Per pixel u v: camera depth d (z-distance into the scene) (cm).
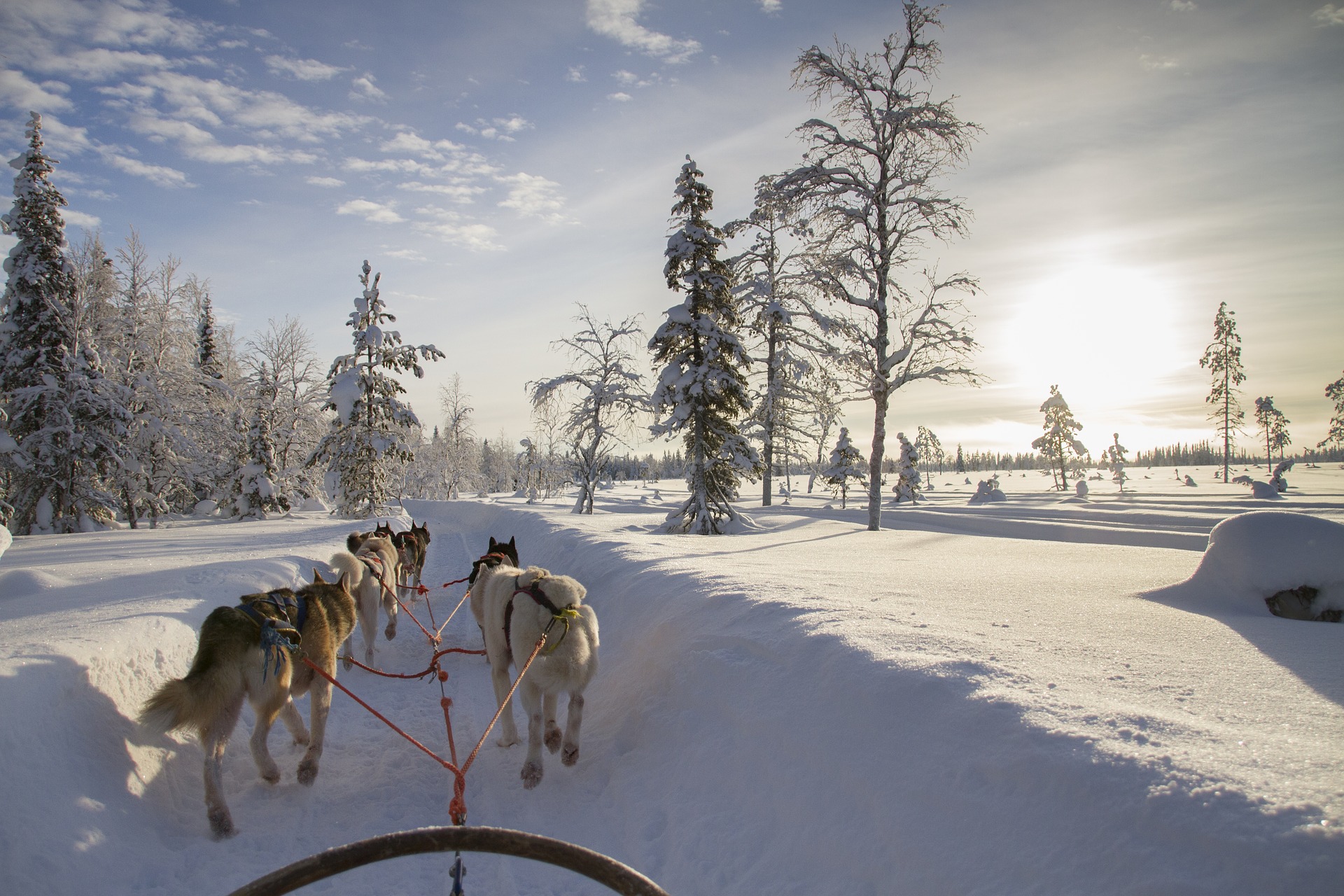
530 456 5678
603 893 368
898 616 544
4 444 2497
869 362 2119
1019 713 333
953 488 8356
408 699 696
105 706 445
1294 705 349
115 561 1184
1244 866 219
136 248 3381
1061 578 837
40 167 2716
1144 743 295
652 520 2673
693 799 419
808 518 2653
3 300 2673
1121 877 238
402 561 1159
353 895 368
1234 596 639
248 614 452
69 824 358
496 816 452
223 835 413
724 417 2316
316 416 4294
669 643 612
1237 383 6216
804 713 411
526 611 496
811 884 320
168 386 3400
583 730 589
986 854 275
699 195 2234
